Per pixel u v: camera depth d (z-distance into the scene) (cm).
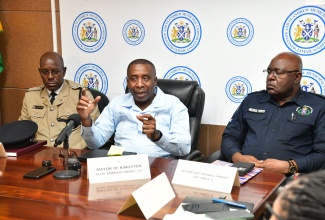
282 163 231
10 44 360
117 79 335
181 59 313
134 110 260
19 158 208
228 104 304
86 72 342
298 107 249
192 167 170
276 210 51
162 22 314
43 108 298
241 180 171
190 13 305
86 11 334
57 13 342
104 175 172
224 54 300
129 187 165
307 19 275
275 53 287
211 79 306
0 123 372
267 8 283
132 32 324
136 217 135
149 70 253
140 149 252
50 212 139
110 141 282
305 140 248
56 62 291
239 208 137
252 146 255
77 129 280
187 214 130
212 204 138
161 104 258
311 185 50
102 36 333
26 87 362
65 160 181
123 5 323
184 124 253
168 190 152
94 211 140
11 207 143
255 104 262
